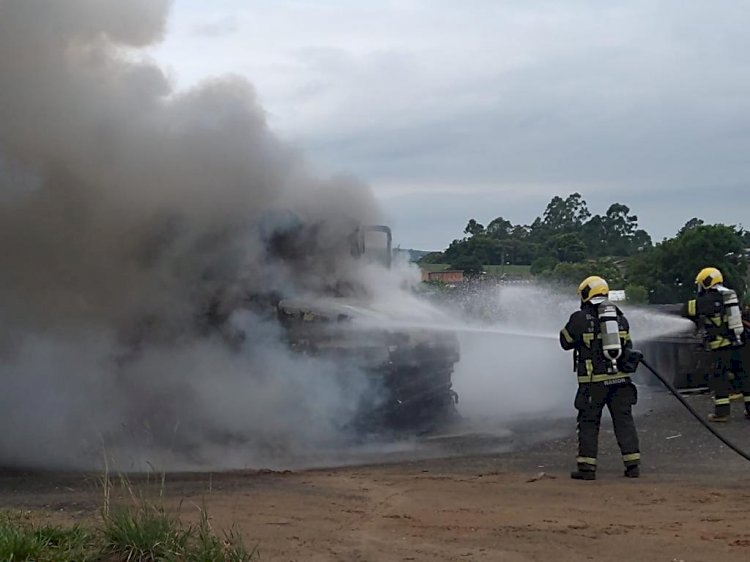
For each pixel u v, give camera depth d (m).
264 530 5.51
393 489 6.93
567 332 7.57
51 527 5.18
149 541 4.82
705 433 9.45
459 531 5.54
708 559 4.88
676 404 11.57
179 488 6.98
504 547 5.15
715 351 10.18
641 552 5.03
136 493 6.64
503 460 8.42
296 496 6.63
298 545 5.17
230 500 6.45
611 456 8.49
